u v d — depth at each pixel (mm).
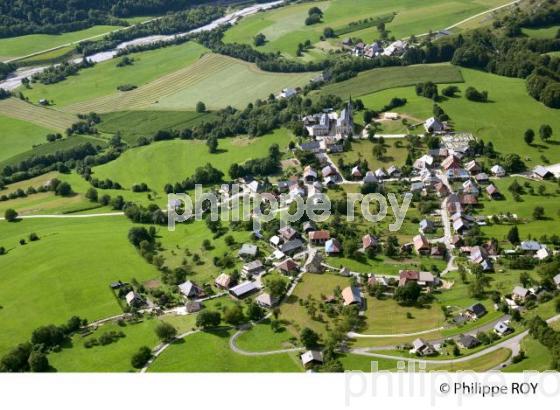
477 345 187625
